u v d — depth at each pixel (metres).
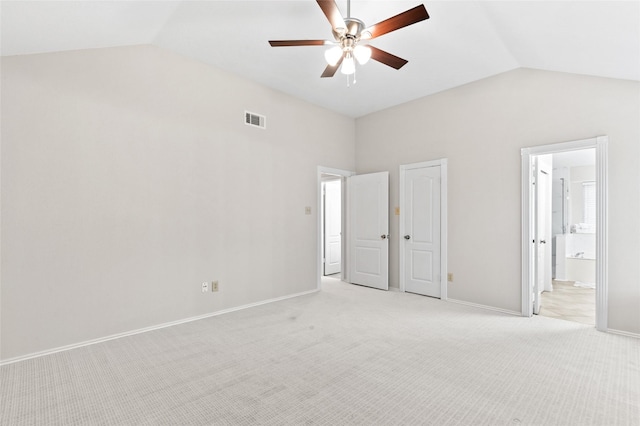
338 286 5.41
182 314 3.55
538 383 2.24
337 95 4.71
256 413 1.92
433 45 3.31
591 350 2.79
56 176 2.79
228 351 2.79
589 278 5.87
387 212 5.12
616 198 3.16
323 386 2.21
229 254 3.97
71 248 2.86
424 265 4.73
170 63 3.49
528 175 3.74
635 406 1.97
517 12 2.59
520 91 3.81
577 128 3.40
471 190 4.23
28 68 2.66
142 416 1.90
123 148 3.16
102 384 2.25
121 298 3.13
